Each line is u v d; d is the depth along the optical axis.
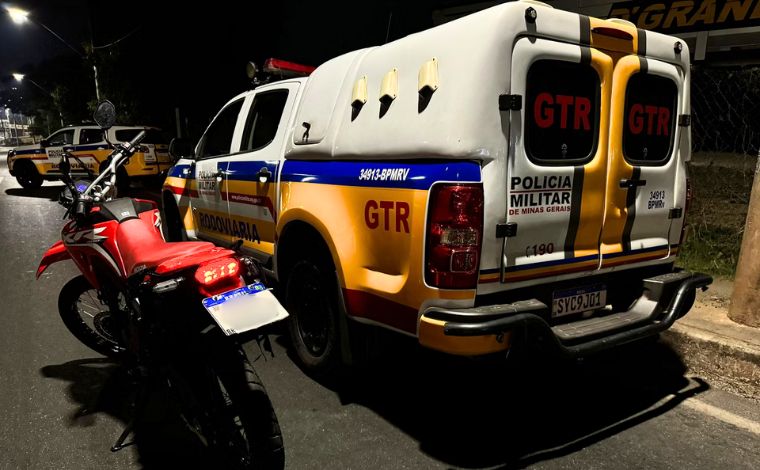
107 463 2.72
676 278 3.23
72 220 3.27
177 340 2.49
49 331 4.47
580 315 3.03
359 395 3.38
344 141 3.18
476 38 2.52
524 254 2.69
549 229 2.75
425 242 2.59
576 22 2.71
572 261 2.85
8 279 6.04
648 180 3.13
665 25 7.36
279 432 2.21
